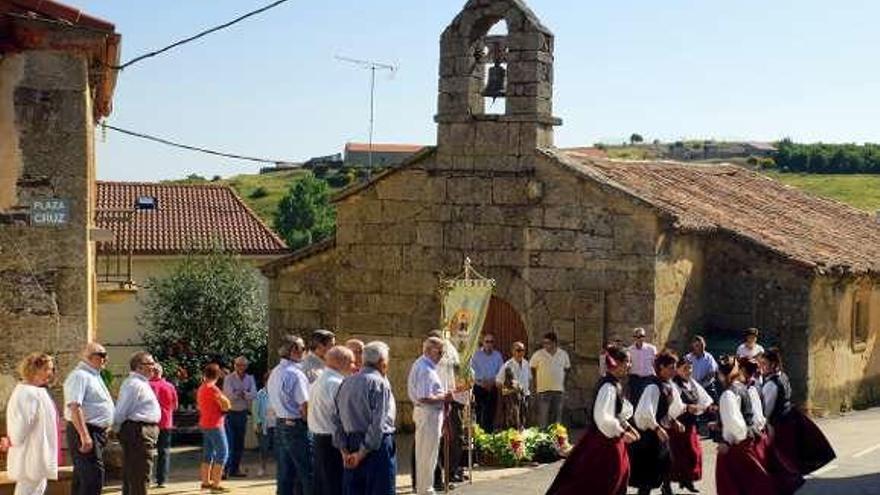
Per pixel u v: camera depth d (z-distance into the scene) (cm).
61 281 1347
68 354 1349
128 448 1272
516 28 2197
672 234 2150
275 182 11112
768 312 2281
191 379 3020
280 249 4150
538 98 2186
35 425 1134
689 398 1433
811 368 2272
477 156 2239
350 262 2388
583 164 2325
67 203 1347
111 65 1477
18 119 1333
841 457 1784
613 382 1252
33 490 1133
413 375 1428
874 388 2619
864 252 2605
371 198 2361
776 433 1443
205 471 1577
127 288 2767
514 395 1869
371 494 1132
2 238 1331
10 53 1328
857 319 2531
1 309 1332
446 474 1480
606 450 1241
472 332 1566
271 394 1302
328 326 2462
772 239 2341
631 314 2108
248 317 3559
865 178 9562
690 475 1440
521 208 2202
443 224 2278
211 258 3631
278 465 1311
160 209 4362
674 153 12262
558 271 2172
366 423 1123
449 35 2252
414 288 2314
